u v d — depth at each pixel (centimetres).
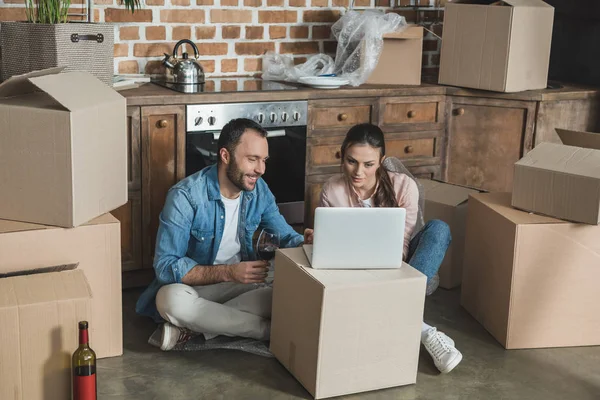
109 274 255
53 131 233
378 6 420
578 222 268
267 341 275
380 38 371
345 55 381
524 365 268
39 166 238
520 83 370
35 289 224
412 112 377
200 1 375
